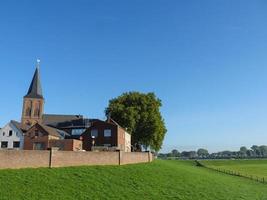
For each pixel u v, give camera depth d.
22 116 149.00
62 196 43.25
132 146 114.94
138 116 112.56
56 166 54.34
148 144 114.88
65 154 55.94
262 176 87.56
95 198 44.19
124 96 119.06
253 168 117.62
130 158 67.56
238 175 86.06
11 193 41.84
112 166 61.19
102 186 49.31
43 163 53.22
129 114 111.56
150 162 74.50
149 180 55.94
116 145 98.31
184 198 48.84
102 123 100.81
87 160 58.94
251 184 70.62
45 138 98.75
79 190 46.31
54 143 96.38
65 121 137.00
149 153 76.00
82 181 49.97
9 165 49.97
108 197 45.28
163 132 117.25
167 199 47.53
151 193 49.31
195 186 56.84
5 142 107.69
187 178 62.19
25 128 111.38
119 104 114.81
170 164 82.81
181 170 71.19
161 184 54.78
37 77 155.88
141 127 113.62
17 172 48.94
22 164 51.16
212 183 62.12
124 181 53.25
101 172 56.00
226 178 74.94
